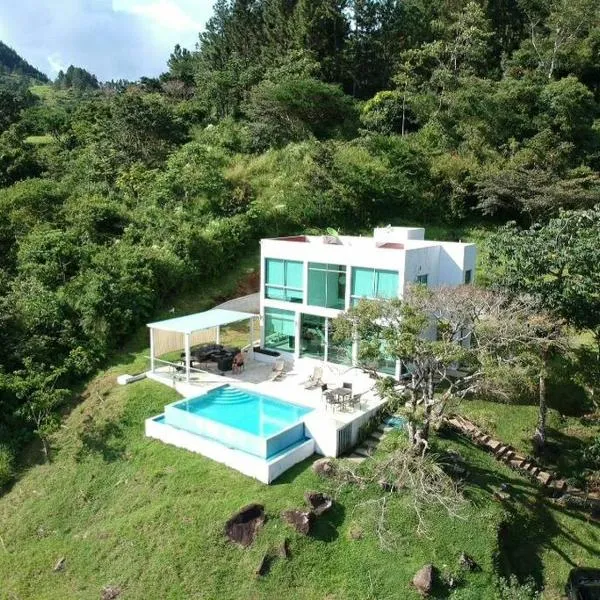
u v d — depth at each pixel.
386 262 26.33
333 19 63.94
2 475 23.58
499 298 22.38
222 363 28.62
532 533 20.64
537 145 51.72
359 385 26.83
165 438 23.70
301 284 29.66
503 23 69.06
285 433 21.67
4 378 26.80
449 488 19.36
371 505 19.59
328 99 58.34
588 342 29.67
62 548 20.11
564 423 26.16
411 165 53.59
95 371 30.06
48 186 44.12
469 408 25.64
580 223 24.39
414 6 67.75
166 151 52.62
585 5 60.59
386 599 17.06
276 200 48.41
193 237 39.75
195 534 18.80
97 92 99.81
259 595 17.22
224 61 76.25
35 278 33.94
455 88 57.81
